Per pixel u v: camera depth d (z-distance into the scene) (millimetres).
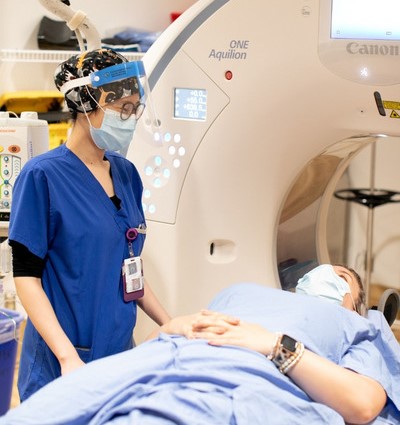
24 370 1946
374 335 1895
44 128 2600
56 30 3855
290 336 1678
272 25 2256
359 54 2162
